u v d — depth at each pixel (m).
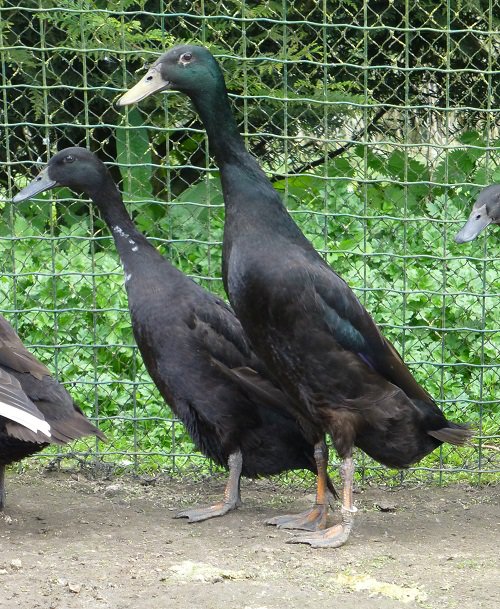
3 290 9.08
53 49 7.71
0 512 7.26
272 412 7.24
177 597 5.75
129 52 7.65
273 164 9.70
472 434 7.48
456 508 7.52
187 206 9.24
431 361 8.74
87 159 7.50
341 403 6.68
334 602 5.70
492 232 9.63
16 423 6.55
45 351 8.94
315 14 9.57
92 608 5.61
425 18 9.82
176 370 7.15
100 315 9.05
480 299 9.03
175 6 9.41
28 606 5.63
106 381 8.20
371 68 7.56
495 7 9.45
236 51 9.33
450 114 9.77
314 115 9.37
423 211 9.43
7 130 7.91
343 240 9.34
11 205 8.06
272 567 6.25
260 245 6.54
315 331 6.55
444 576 6.12
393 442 6.84
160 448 8.49
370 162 9.56
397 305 9.13
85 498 7.66
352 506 6.73
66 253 9.35
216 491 7.91
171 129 7.83
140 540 6.77
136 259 7.30
